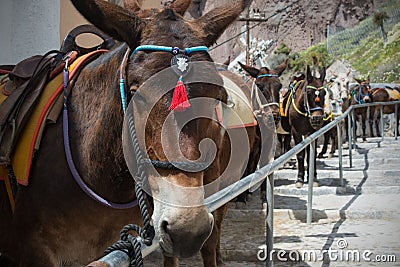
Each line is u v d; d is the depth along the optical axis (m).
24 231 3.13
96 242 3.08
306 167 12.94
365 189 10.45
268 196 4.57
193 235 2.23
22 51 6.48
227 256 6.23
